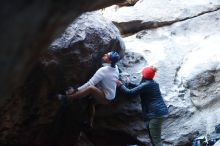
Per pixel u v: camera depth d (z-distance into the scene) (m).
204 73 8.05
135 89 6.79
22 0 2.38
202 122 7.62
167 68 8.30
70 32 6.34
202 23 9.50
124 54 8.06
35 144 6.59
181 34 9.30
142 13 9.77
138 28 9.59
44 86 6.10
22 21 2.46
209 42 8.94
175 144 7.44
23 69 2.95
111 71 6.57
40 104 6.20
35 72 5.90
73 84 6.45
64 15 2.94
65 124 6.69
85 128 7.46
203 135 7.45
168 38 9.16
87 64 6.55
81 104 6.73
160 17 9.63
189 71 8.20
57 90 6.28
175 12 9.77
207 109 7.82
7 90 2.96
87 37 6.55
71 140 7.02
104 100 6.56
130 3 10.30
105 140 7.56
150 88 6.82
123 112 7.45
